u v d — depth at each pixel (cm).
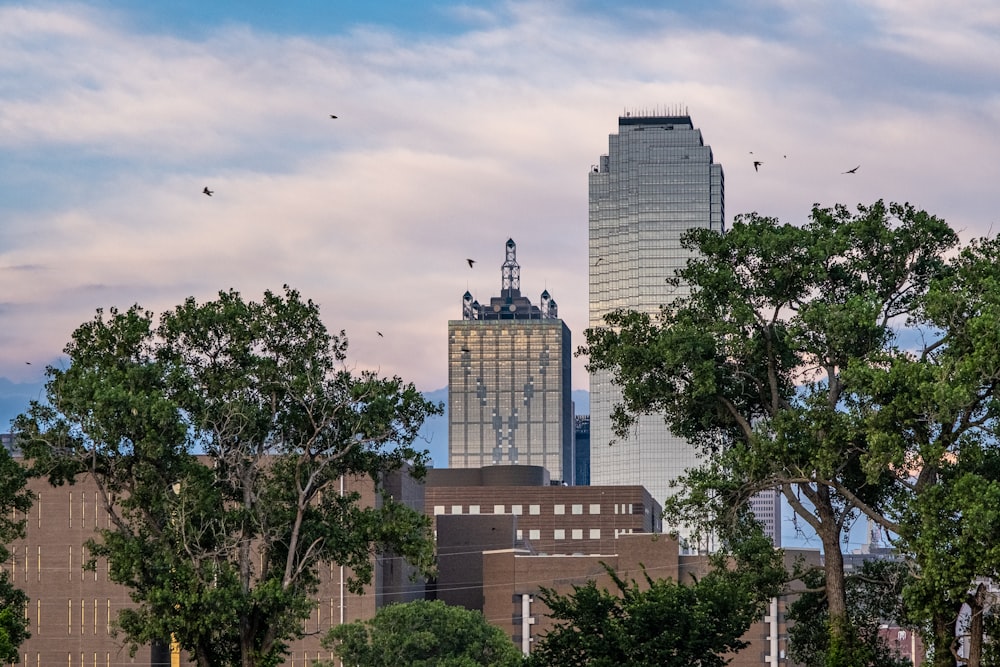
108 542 15600
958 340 14338
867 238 15312
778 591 15850
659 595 16012
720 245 15525
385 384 16125
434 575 16238
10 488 16112
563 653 16138
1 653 15938
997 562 13050
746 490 15312
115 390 15012
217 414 15825
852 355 14750
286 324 16238
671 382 15875
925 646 14300
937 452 13588
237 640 16275
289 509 16162
